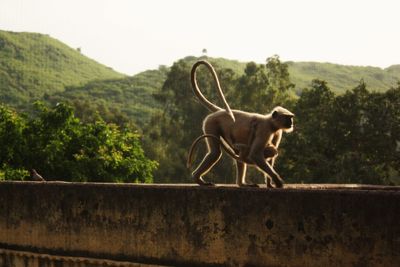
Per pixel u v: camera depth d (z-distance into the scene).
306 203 6.56
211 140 8.34
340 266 6.32
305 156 30.11
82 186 8.52
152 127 49.28
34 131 21.95
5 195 9.38
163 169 43.00
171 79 46.41
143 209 7.91
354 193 6.25
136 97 98.12
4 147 20.78
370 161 30.61
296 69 121.88
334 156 30.92
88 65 126.75
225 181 37.41
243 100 42.41
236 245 7.10
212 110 8.88
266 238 6.86
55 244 8.80
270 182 8.16
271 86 42.22
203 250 7.37
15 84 99.38
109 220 8.23
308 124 31.23
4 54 114.06
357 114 30.75
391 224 6.01
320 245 6.46
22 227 9.18
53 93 98.56
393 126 30.30
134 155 23.06
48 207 8.88
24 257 9.16
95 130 22.56
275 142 8.41
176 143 45.53
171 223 7.65
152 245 7.82
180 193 7.58
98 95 99.25
